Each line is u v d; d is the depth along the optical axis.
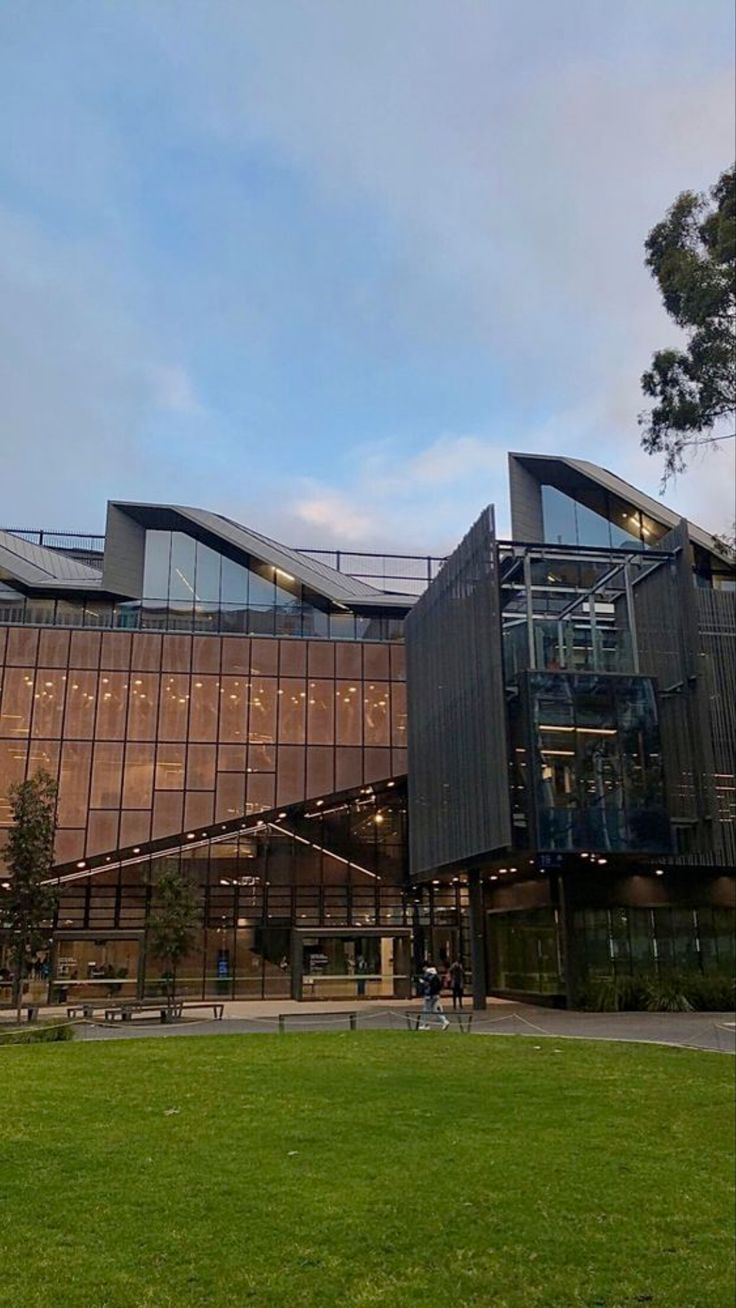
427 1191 9.09
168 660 43.19
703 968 36.06
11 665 41.75
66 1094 14.06
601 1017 29.95
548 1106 13.41
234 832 42.44
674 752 31.89
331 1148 10.74
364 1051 19.44
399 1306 6.50
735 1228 8.27
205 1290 6.71
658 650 33.22
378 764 43.66
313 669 44.38
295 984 40.09
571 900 35.47
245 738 42.84
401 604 47.06
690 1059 18.52
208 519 46.81
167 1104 13.28
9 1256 7.26
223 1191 8.99
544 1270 7.23
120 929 40.16
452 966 36.12
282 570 46.34
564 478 45.06
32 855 28.48
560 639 33.50
